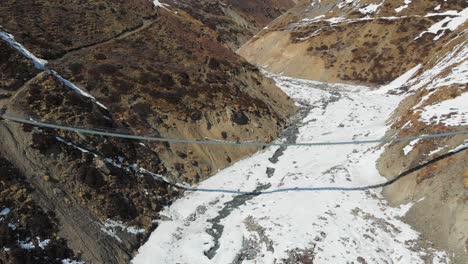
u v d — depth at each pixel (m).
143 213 26.06
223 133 34.47
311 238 22.98
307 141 35.69
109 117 30.30
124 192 26.38
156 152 30.28
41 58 32.38
